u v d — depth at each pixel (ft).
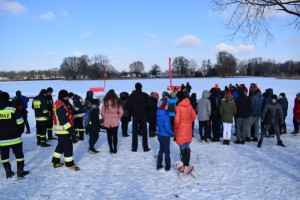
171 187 15.58
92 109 22.88
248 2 20.59
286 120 41.42
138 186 15.81
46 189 15.52
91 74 432.66
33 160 21.34
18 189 15.55
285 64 455.22
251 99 26.84
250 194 14.47
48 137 28.91
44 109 25.58
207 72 439.22
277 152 22.94
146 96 23.32
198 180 16.61
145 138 23.62
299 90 104.68
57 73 572.92
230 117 25.62
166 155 18.31
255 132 27.68
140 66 492.95
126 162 20.57
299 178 16.75
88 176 17.60
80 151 24.08
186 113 17.22
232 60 391.86
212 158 21.29
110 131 22.98
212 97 27.37
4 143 16.76
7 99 17.21
